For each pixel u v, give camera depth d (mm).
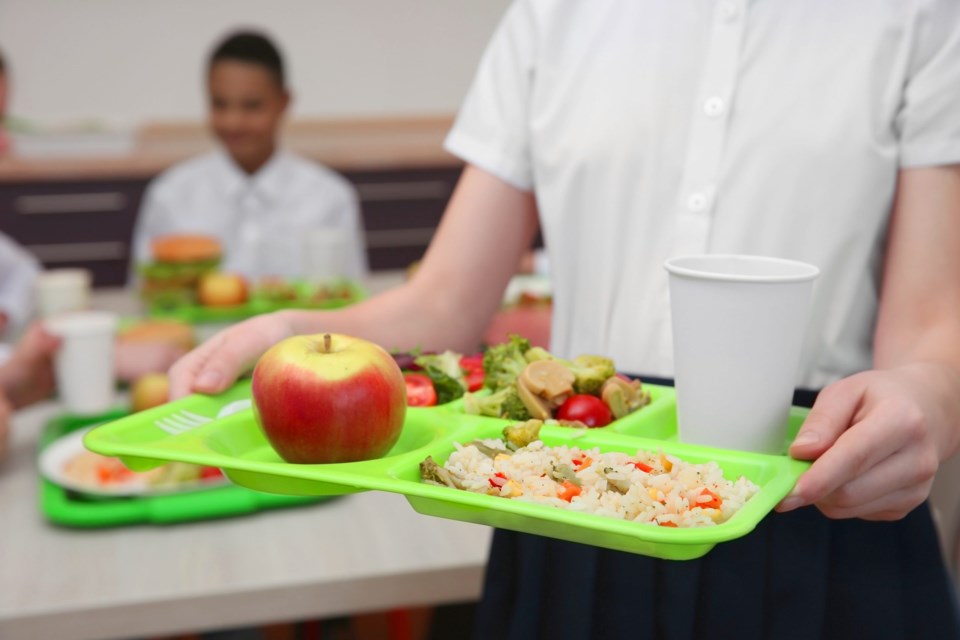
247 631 1492
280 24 4859
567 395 869
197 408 847
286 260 3740
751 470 717
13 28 4602
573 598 1042
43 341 1740
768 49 970
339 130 4980
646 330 1038
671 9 1007
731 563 984
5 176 4109
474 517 676
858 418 692
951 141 899
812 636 970
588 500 678
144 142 4633
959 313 870
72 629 1131
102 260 4297
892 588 967
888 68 933
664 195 1018
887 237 968
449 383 945
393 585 1207
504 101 1092
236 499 1347
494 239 1096
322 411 769
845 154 940
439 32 5008
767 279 724
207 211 3729
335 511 1381
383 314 1024
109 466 1438
